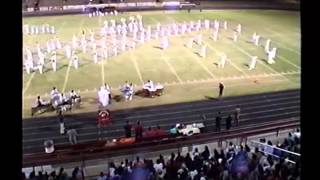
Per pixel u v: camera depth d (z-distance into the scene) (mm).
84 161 16703
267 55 27250
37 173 15844
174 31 30359
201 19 32938
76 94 21391
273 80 24156
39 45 26969
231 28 31453
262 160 14570
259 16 34219
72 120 19594
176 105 21297
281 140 18297
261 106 21375
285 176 13109
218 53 27391
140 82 23219
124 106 20984
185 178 13719
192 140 18000
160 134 18141
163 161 15016
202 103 21547
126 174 14234
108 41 28234
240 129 19094
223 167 14148
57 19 31047
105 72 24172
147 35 29375
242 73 24891
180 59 26359
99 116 19406
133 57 26344
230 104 21547
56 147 17250
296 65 26031
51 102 20422
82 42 27594
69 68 24422
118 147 17391
